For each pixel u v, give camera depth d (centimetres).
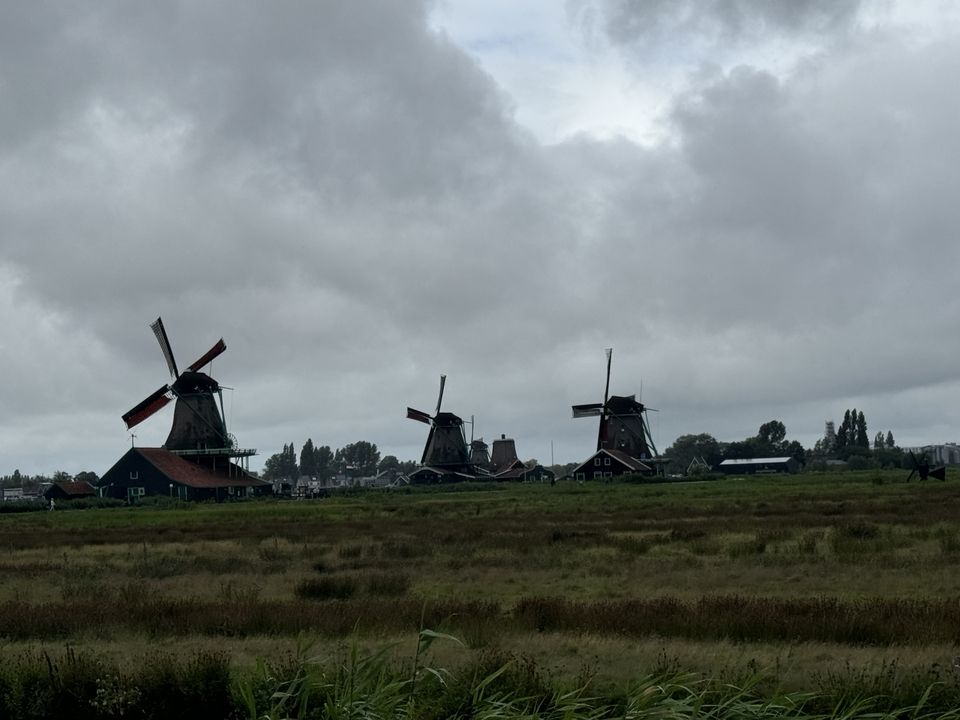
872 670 1444
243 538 4238
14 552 3891
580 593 2388
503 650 1586
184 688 1427
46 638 1919
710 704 1304
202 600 2292
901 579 2434
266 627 1919
